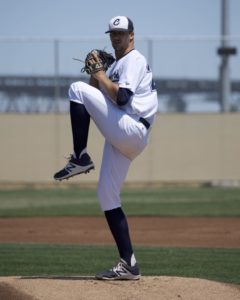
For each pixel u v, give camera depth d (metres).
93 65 21.56
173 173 79.94
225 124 79.56
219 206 58.50
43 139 79.19
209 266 30.34
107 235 42.56
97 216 52.16
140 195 69.31
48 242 39.56
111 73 22.20
